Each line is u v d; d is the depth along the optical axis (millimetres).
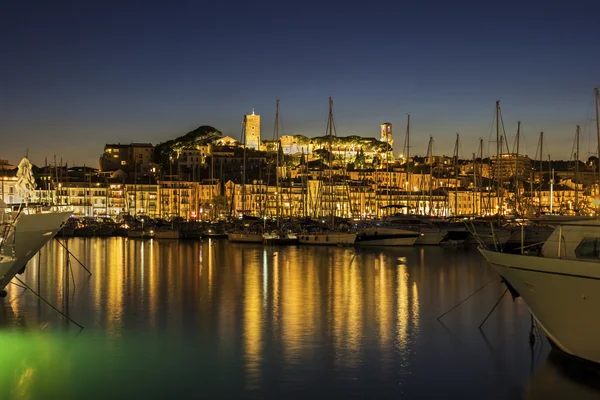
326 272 69875
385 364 31203
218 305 46656
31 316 42219
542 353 32875
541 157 156000
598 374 29078
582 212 136500
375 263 80812
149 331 37938
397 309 44812
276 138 150125
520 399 26766
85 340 35750
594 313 27219
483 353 33000
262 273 68875
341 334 37062
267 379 29047
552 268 27797
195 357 32344
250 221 153875
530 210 136125
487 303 47062
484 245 34938
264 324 39781
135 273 68875
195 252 102500
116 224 183375
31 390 27688
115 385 28375
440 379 29094
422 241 113000
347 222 133250
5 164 146625
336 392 27516
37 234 47438
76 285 58031
